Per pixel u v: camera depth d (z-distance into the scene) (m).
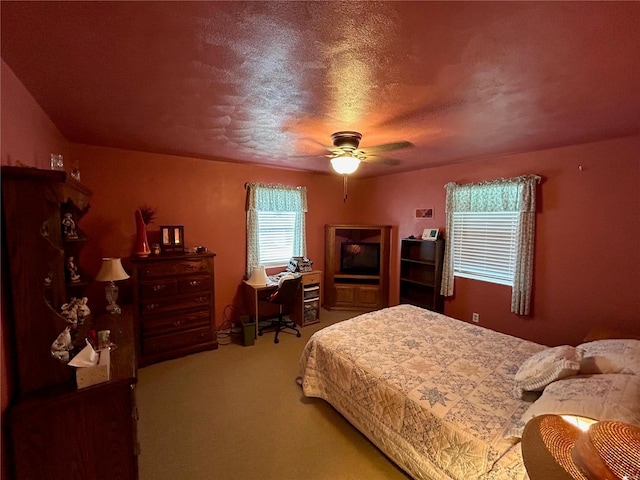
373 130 2.51
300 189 4.86
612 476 0.48
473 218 3.94
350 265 5.25
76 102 1.94
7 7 1.02
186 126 2.47
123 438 1.58
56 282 1.56
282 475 1.90
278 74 1.55
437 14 1.06
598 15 1.05
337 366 2.38
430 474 1.66
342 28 1.16
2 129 1.39
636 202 2.64
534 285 3.35
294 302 4.60
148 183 3.60
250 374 3.12
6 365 1.35
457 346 2.46
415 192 4.68
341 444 2.17
